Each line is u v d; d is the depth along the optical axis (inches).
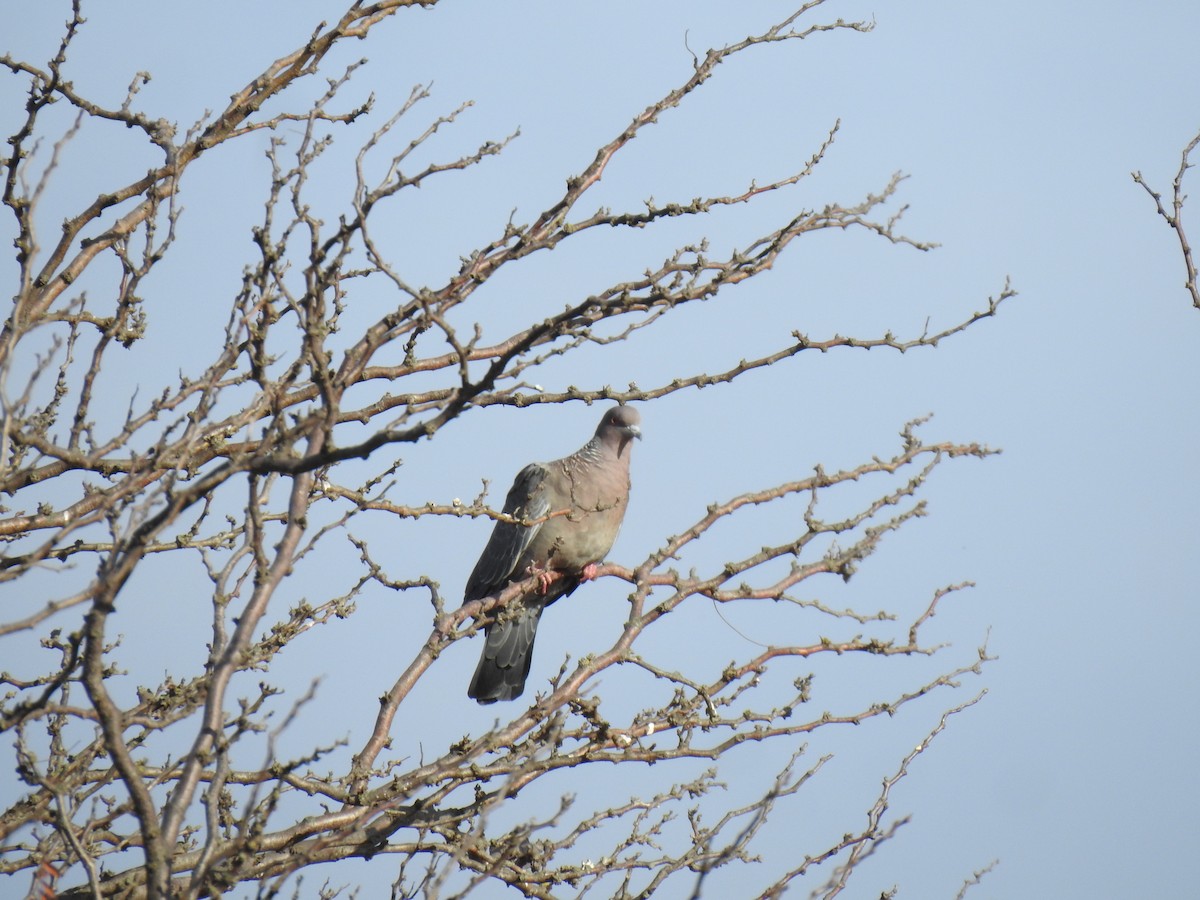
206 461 420.5
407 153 354.3
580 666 410.9
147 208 413.1
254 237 343.0
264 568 328.5
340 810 386.0
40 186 348.5
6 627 277.4
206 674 385.7
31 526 413.1
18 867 356.2
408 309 370.6
